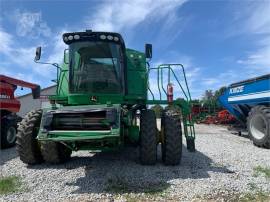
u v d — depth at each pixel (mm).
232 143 11430
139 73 8172
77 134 6180
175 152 7191
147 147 7168
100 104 6953
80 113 6348
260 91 11539
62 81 7754
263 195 5246
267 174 6578
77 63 7430
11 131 11039
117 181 6090
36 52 7809
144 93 8117
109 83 7336
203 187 5633
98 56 7434
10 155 9242
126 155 8758
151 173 6629
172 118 7344
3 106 10672
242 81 12828
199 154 8953
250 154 8984
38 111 7621
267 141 10258
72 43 7516
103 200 5082
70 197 5234
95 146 6645
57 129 6387
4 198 5172
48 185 5898
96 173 6742
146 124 7219
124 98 7426
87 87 7312
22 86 12344
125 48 7734
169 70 8195
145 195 5297
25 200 5090
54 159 7426
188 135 8086
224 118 21031
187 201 5000
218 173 6656
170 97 8141
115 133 6090
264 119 10508
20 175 6633
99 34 7352
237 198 5109
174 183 5906
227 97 14336
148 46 8039
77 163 7781
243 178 6258
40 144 7426
